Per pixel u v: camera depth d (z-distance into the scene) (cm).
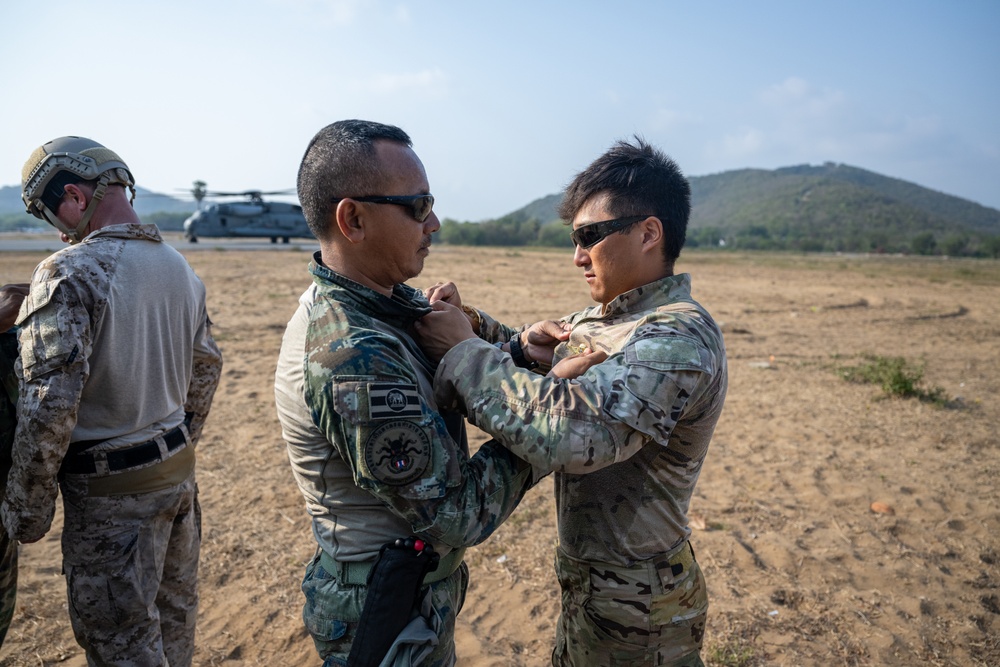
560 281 1967
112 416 204
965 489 475
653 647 177
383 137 157
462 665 278
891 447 561
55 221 217
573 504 177
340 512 159
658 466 168
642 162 170
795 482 481
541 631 306
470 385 150
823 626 314
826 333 1169
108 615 207
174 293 219
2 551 220
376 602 147
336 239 161
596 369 152
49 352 186
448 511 144
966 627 315
